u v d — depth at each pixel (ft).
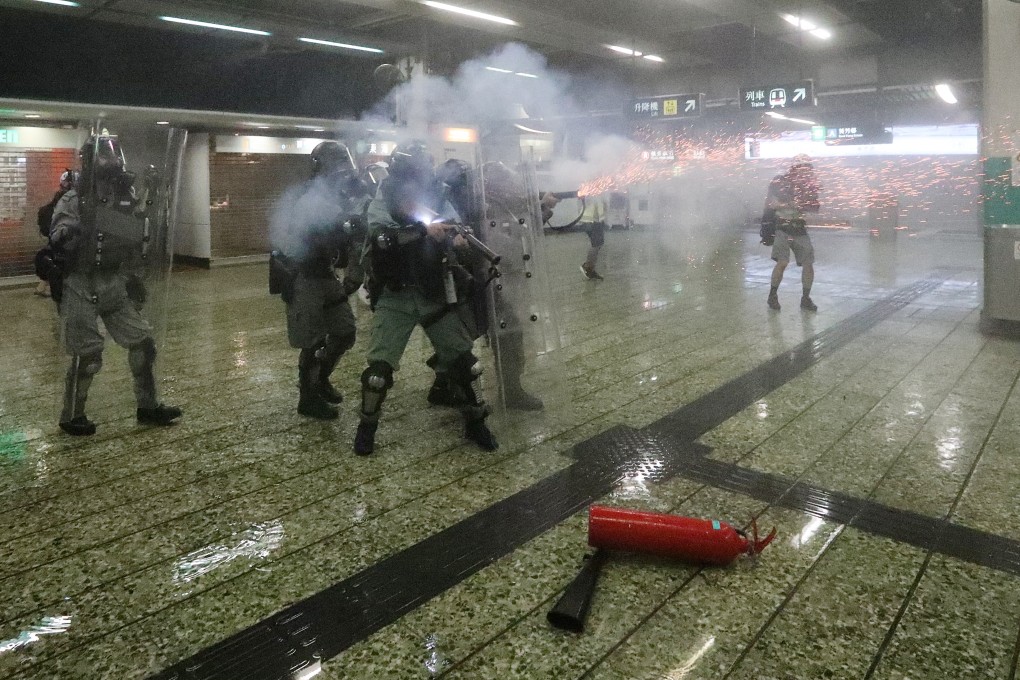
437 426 13.92
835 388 16.08
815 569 8.68
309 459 12.30
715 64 66.13
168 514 10.28
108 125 13.08
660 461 12.09
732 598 8.10
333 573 8.72
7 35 34.55
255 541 9.51
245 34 41.22
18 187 36.19
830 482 11.20
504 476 11.54
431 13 41.83
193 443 13.07
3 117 35.17
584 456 12.34
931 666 6.89
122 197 13.16
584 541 9.42
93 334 13.24
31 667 7.06
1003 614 7.70
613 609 7.93
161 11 36.27
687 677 6.79
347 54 47.42
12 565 8.95
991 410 14.39
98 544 9.45
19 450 12.75
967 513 10.09
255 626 7.68
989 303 21.09
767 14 47.55
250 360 19.24
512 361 13.73
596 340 21.29
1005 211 20.45
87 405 14.92
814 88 49.55
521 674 6.88
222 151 43.42
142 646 7.38
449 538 9.54
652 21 48.57
